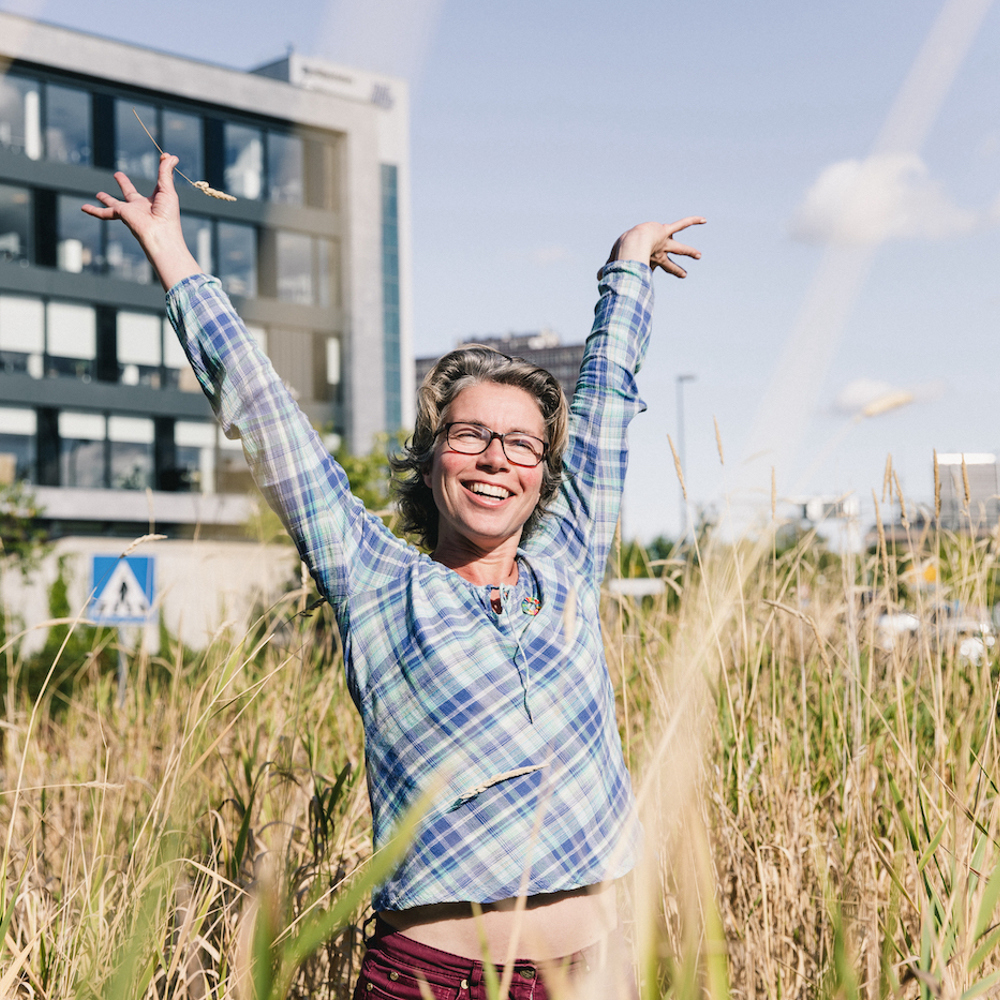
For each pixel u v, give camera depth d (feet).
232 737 10.13
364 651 5.91
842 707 9.31
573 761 5.55
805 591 11.66
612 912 5.62
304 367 97.76
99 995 5.27
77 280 87.20
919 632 8.87
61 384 85.71
